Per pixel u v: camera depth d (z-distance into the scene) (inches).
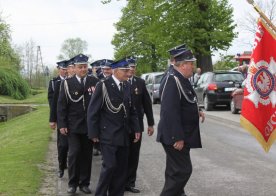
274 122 290.7
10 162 390.0
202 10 1139.3
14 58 2402.8
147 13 1192.2
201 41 1139.3
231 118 695.1
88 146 297.7
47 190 299.0
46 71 2479.1
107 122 256.8
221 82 816.9
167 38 1143.6
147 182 322.7
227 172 349.4
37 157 412.5
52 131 612.4
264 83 291.4
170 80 225.5
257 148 456.4
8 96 1653.5
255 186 306.3
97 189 257.4
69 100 294.5
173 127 221.5
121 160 262.5
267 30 294.7
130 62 298.8
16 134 660.7
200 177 333.1
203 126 637.3
